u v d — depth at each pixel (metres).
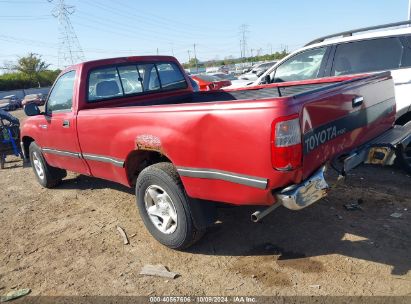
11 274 3.75
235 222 4.26
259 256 3.57
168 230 3.77
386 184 4.89
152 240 4.11
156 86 5.41
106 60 4.86
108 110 4.04
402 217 3.99
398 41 5.17
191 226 3.52
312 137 2.89
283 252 3.59
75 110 4.62
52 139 5.27
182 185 3.46
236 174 2.96
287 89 4.70
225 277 3.32
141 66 5.22
